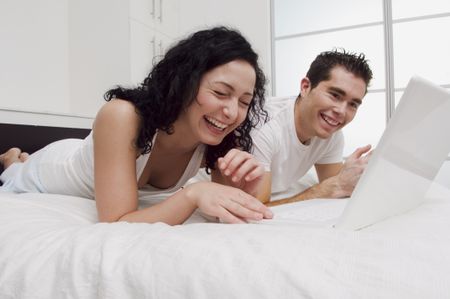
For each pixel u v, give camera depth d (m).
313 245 0.41
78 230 0.55
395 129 0.50
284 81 2.98
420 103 0.50
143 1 2.33
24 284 0.48
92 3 2.21
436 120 0.56
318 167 1.67
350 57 1.23
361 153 1.18
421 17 2.61
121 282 0.43
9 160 1.47
